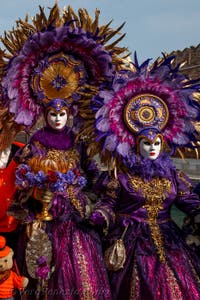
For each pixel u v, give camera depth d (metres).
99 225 3.96
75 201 4.23
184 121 4.16
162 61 4.17
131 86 4.07
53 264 4.00
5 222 4.38
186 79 4.14
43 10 4.50
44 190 4.07
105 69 4.55
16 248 4.25
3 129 4.44
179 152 4.27
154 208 3.99
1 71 4.47
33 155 4.24
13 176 4.36
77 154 4.39
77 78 4.51
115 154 4.04
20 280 4.02
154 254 3.86
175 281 3.76
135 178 3.99
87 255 4.02
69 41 4.38
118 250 3.85
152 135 3.91
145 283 3.72
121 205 4.02
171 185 4.03
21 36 4.50
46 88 4.42
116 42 4.63
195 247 4.09
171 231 4.03
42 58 4.37
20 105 4.39
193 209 4.06
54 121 4.30
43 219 4.11
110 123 4.04
